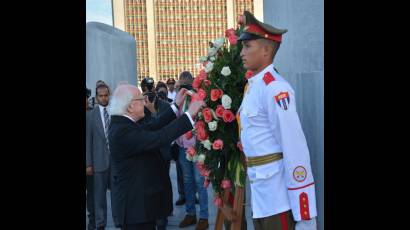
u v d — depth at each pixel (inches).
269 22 153.3
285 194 83.0
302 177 79.4
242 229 118.0
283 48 130.2
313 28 104.1
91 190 175.9
